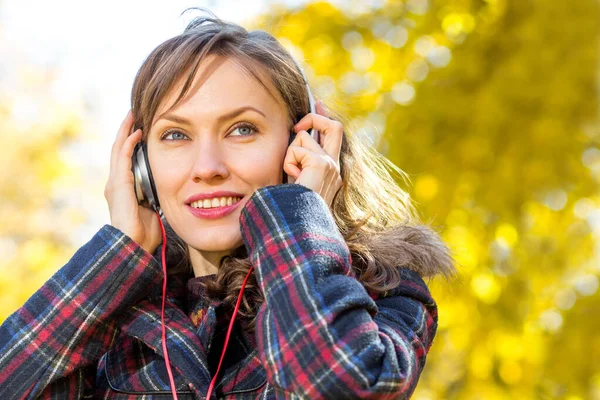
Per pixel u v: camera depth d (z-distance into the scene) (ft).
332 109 8.14
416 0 19.63
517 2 19.24
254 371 6.44
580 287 20.36
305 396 5.60
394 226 7.33
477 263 18.90
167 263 7.16
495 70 19.10
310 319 5.71
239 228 6.56
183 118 6.63
